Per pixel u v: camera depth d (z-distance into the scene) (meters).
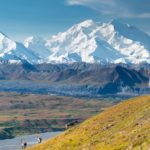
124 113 127.69
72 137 125.88
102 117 134.38
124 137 100.00
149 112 115.31
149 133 92.69
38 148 136.75
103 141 106.19
